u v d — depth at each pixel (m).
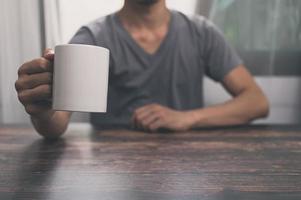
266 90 1.49
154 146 0.69
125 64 1.15
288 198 0.41
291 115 1.50
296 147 0.68
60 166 0.54
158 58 1.17
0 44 1.42
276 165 0.55
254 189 0.44
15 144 0.71
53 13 1.41
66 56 0.51
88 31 1.15
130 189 0.43
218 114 0.98
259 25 1.47
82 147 0.68
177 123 0.88
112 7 1.43
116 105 1.18
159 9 1.16
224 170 0.52
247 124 1.03
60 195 0.41
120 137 0.79
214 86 1.46
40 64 0.58
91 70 0.52
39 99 0.64
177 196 0.41
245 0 1.46
